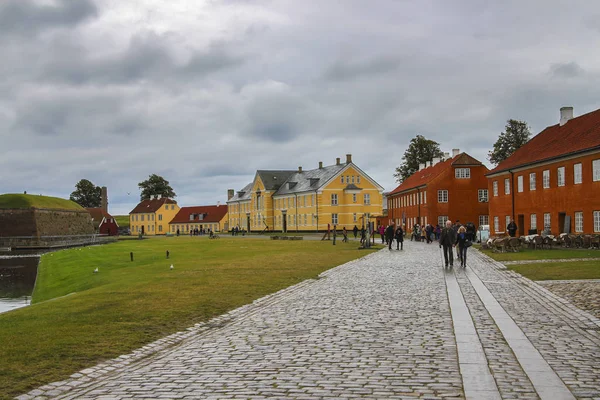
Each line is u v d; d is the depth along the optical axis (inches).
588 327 480.1
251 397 307.6
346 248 2006.6
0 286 1518.2
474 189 3053.6
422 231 2696.9
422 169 3892.7
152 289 812.6
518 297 668.7
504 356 381.7
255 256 1583.4
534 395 298.8
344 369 358.0
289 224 4662.9
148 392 324.2
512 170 2219.5
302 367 365.7
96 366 391.2
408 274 983.0
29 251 3270.2
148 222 6939.0
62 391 335.0
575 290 712.4
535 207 2043.6
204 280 927.7
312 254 1637.6
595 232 1652.3
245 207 5580.7
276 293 751.1
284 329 498.3
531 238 1565.0
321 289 787.4
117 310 626.5
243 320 554.3
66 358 413.7
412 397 301.0
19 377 365.4
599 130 1711.4
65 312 623.2
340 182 4168.3
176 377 354.0
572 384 316.8
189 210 6993.1
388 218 4279.0
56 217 4276.6
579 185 1738.4
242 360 390.3
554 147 1972.2
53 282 1424.7
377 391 311.9
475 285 800.3
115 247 2662.4
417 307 605.0
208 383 337.4
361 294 724.0
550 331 464.1
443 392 307.7
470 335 450.6
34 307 712.4
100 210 6589.6
